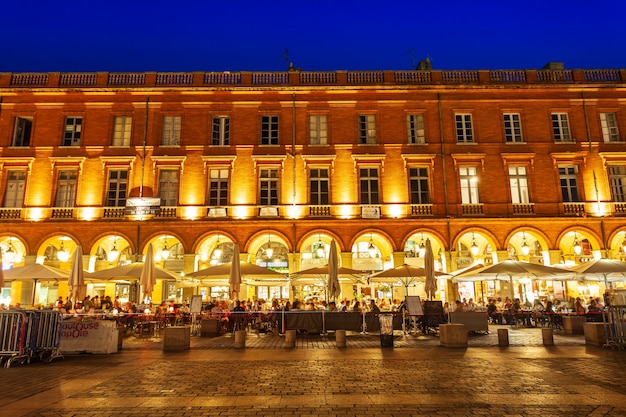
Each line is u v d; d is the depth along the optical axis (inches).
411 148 1190.9
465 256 1251.2
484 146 1192.2
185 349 629.6
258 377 421.7
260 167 1177.4
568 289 1179.9
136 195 1148.5
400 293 1238.9
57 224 1117.1
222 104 1205.1
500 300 1136.8
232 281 849.5
